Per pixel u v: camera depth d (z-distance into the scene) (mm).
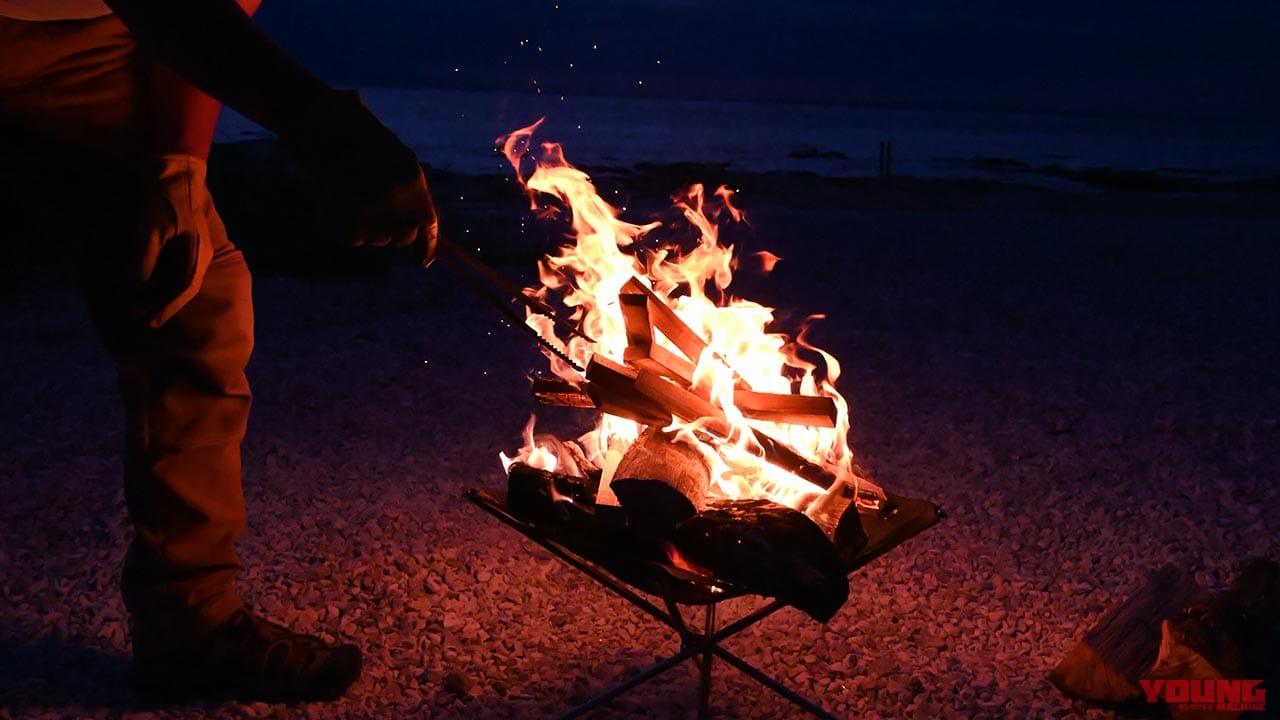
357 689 2332
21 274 7230
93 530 3236
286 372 5324
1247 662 2215
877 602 2838
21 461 3891
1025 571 3084
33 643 2510
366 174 1500
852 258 9945
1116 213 14680
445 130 53250
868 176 23578
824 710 2141
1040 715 2293
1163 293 8227
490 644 2572
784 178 20688
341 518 3381
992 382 5426
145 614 2141
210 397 2031
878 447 4312
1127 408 4938
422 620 2680
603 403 1855
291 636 2287
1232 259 10148
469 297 7402
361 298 7254
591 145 43094
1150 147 58125
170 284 1779
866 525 2008
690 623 2701
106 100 1745
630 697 2322
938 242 11227
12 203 7508
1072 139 70938
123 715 2188
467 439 4344
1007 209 15156
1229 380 5496
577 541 1817
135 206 1837
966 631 2703
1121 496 3744
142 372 1987
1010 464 4098
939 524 3439
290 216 8016
